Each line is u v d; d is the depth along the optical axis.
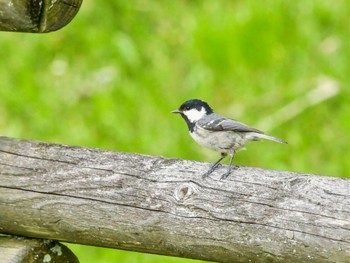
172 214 5.68
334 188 5.43
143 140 12.02
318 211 5.38
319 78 12.96
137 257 9.90
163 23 14.44
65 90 13.15
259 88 13.04
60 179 5.99
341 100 12.64
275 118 12.45
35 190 6.01
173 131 12.10
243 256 5.56
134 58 13.56
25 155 6.13
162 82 13.22
